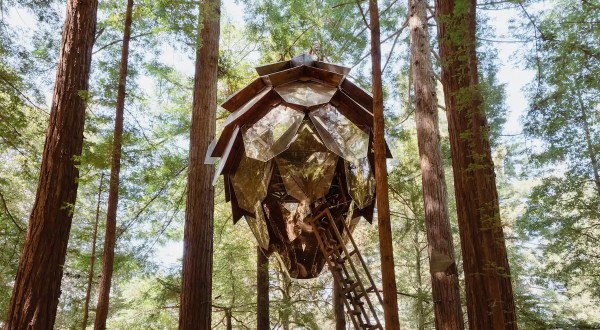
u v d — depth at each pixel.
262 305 12.41
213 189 9.58
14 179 14.18
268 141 5.79
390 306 3.62
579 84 6.88
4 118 10.77
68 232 6.93
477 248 6.13
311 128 5.91
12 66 10.91
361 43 12.87
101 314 4.87
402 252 17.64
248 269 15.30
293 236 6.56
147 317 13.00
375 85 4.23
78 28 7.75
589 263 12.23
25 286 6.35
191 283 8.73
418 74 11.06
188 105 13.22
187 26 6.81
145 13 6.69
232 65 13.11
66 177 6.98
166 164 11.08
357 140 6.06
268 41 13.51
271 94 6.27
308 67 6.42
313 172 5.81
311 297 15.01
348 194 6.64
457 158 6.59
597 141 10.83
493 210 5.18
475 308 6.01
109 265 5.12
